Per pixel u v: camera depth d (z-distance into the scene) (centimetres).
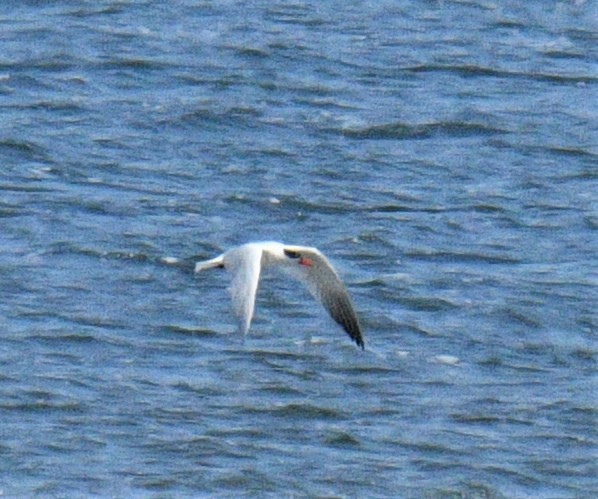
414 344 2844
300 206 3456
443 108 4075
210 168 3644
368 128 3922
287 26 4616
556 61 4462
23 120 3844
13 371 2661
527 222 3441
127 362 2722
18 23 4522
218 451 2433
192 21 4612
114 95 4047
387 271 3167
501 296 3052
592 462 2459
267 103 4047
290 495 2320
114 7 4675
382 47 4484
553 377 2748
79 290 2984
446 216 3447
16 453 2400
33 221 3281
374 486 2358
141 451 2427
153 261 3130
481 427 2555
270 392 2639
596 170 3747
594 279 3153
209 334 2839
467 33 4638
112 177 3553
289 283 3020
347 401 2623
